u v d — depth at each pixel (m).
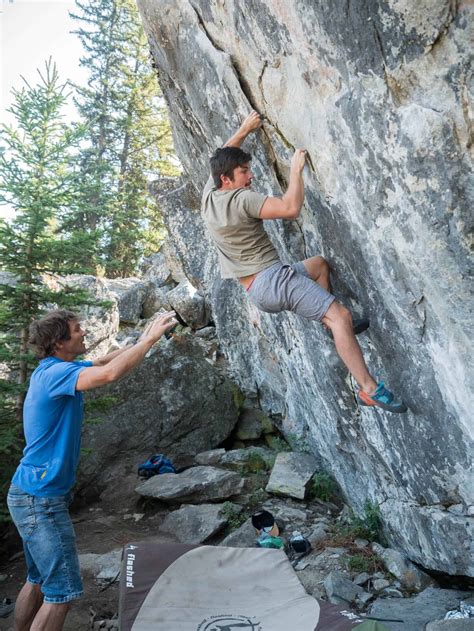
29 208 5.68
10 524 5.60
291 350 5.93
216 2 3.57
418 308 3.20
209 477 6.44
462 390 3.23
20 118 5.79
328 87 3.02
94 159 20.19
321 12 2.76
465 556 3.81
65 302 6.02
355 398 4.63
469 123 2.49
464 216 2.67
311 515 5.95
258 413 8.56
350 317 3.31
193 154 6.12
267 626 3.25
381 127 2.79
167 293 11.77
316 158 3.36
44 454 3.22
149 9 4.46
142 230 19.55
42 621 3.08
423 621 3.62
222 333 9.14
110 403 6.32
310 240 4.04
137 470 7.16
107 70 21.55
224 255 3.49
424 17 2.40
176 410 7.71
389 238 3.08
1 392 5.48
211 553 3.84
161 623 3.26
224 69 3.87
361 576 4.46
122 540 5.73
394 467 4.41
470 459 3.53
